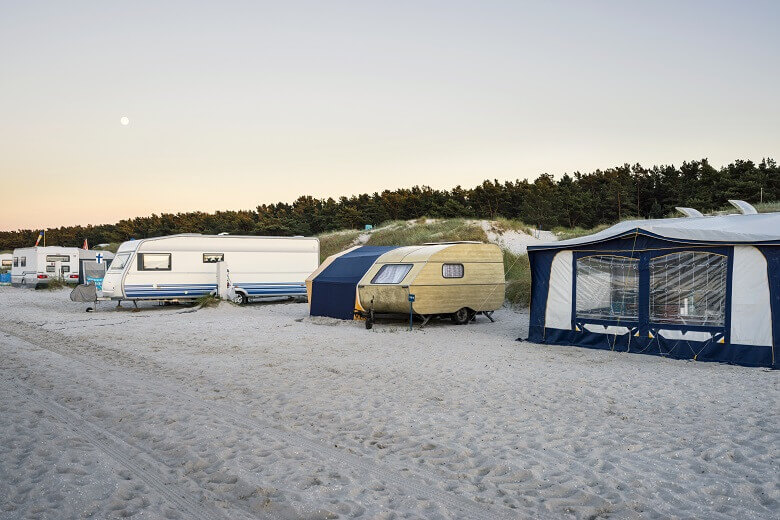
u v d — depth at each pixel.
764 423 7.13
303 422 7.37
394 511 4.87
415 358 11.81
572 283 13.67
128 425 7.18
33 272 34.94
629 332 12.66
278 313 21.38
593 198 61.12
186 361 11.48
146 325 17.52
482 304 17.92
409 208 67.00
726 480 5.48
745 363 10.95
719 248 11.45
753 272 11.05
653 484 5.39
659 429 6.98
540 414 7.66
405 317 18.94
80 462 5.85
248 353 12.48
